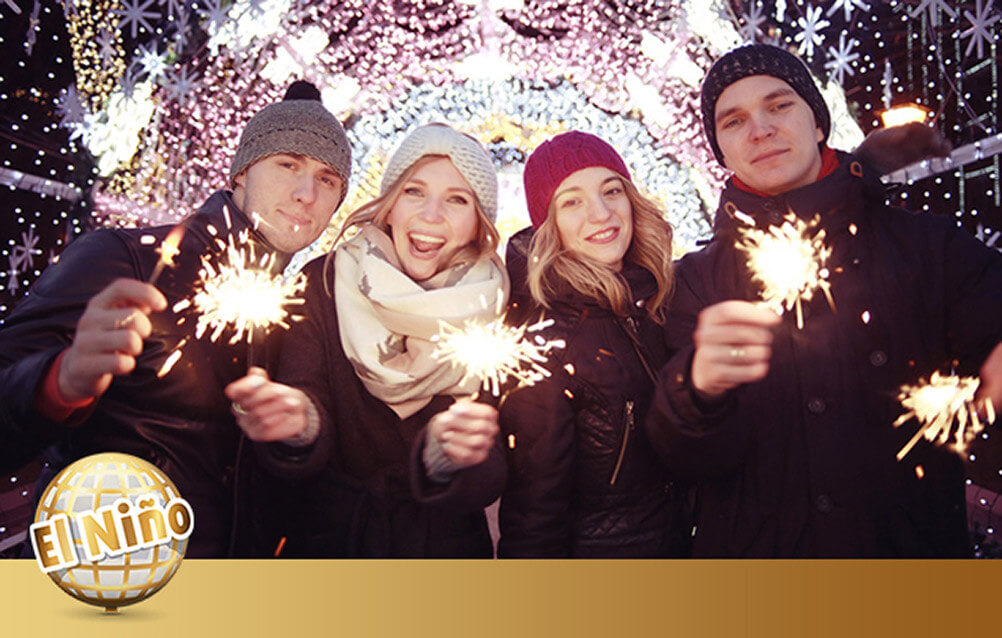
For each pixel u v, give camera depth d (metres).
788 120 1.69
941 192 3.92
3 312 4.09
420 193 1.72
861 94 4.19
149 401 1.54
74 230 4.59
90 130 4.41
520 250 1.95
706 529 1.63
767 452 1.58
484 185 1.72
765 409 1.60
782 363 1.61
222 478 1.59
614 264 1.76
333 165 1.82
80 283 1.54
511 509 1.64
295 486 1.68
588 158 1.74
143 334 1.17
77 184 4.61
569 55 5.32
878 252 1.64
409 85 5.31
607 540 1.62
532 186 1.82
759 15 4.17
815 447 1.54
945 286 1.62
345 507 1.65
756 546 1.56
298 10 5.00
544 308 1.72
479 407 1.40
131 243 1.64
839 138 3.45
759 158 1.70
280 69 5.00
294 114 1.80
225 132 4.94
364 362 1.59
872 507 1.51
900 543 1.50
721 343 1.20
